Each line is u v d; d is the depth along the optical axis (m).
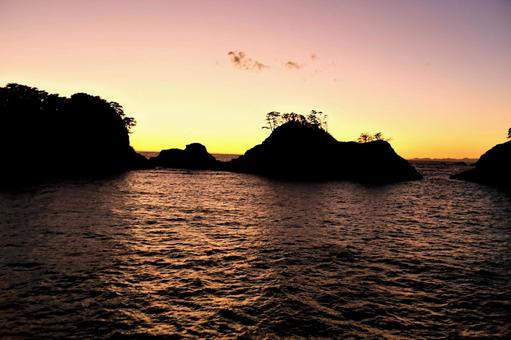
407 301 11.52
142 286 12.38
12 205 30.31
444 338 9.11
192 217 28.33
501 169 78.94
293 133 110.38
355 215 31.34
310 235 22.00
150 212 30.00
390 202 43.00
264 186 65.06
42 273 13.33
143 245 18.25
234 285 12.75
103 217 26.19
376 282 13.33
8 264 14.27
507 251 18.53
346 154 101.62
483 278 13.97
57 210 28.42
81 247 17.28
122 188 50.47
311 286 12.79
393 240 20.98
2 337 8.59
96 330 9.12
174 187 56.88
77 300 10.98
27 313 9.96
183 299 11.34
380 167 93.75
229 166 123.19
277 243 19.59
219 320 9.90
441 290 12.57
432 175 123.00
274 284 12.92
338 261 16.12
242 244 19.22
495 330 9.59
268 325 9.64
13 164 73.25
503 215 32.75
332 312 10.58
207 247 18.34
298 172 100.44
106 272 13.70
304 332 9.29
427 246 19.52
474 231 24.47
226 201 40.81
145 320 9.79
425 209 36.84
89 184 53.97
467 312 10.73
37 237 18.97
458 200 46.38
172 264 15.10
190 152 135.00
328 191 56.84
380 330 9.48
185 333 9.10
